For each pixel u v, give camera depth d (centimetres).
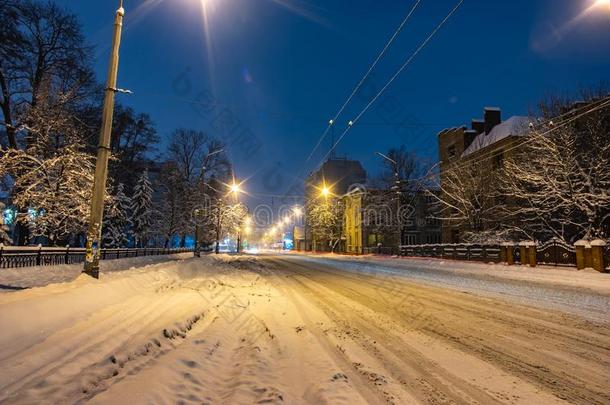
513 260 2225
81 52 2673
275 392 384
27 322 502
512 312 878
